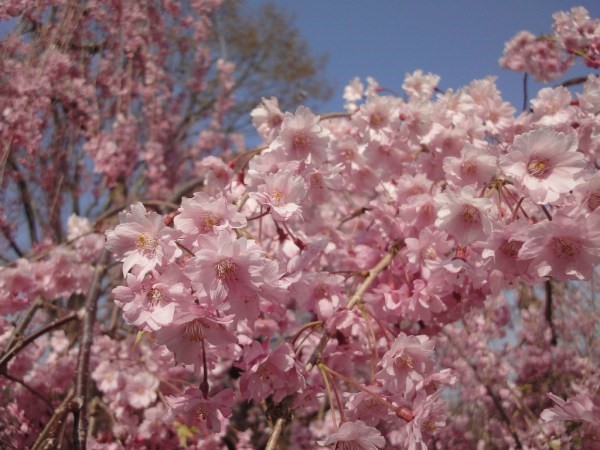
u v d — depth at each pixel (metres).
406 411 1.88
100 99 7.03
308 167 2.28
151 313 1.64
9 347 3.64
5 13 5.53
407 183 2.81
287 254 2.59
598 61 3.53
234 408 5.98
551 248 1.80
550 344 5.29
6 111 5.06
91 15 6.54
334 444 1.86
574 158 1.85
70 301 5.54
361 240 3.10
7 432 4.00
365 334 2.43
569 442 4.06
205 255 1.62
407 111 2.94
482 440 5.09
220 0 8.87
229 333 1.73
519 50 4.18
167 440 3.81
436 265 2.23
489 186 2.23
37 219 6.04
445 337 5.22
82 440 2.61
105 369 4.07
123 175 7.41
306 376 2.00
